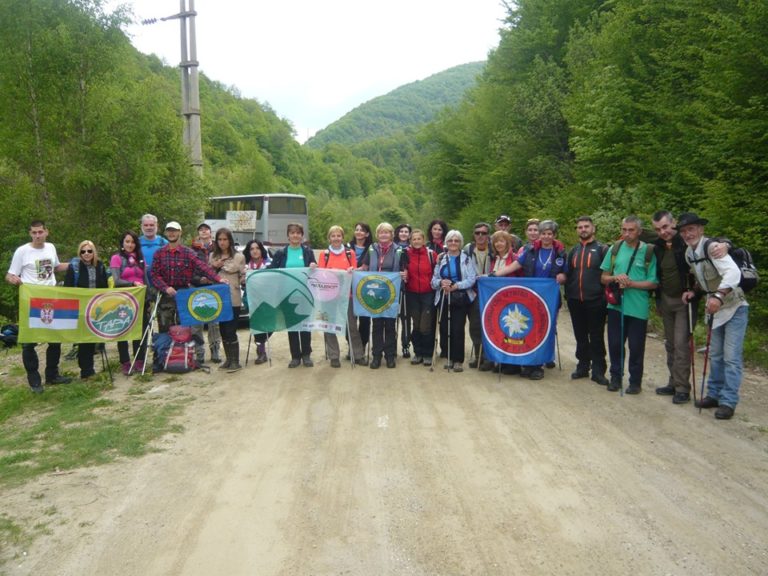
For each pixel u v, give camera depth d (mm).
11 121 14359
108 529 4098
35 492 4680
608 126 14562
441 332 8422
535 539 3871
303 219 27672
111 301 7906
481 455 5227
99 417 6480
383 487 4633
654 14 14453
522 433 5750
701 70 11617
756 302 9461
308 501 4434
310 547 3820
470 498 4434
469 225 27609
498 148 23344
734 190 9977
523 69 25281
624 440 5535
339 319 8398
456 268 8125
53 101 14484
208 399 7059
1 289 14156
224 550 3807
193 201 17422
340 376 8000
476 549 3768
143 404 6910
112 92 15133
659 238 6766
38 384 7594
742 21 10273
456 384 7547
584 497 4426
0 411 6918
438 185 33250
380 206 112938
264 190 61094
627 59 14938
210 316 8266
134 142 15297
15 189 14328
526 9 25234
